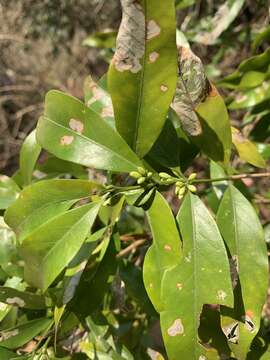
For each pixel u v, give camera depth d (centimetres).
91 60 112
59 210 25
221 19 42
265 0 45
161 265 24
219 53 51
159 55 23
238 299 25
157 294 24
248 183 40
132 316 34
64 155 25
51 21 106
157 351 33
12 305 27
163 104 24
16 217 25
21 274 30
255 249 25
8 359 27
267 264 25
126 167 25
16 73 119
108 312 32
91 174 35
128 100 24
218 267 24
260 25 47
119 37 23
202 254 24
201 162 50
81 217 24
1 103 117
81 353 30
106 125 25
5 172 119
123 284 31
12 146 117
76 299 28
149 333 34
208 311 28
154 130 25
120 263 32
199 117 26
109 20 101
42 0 106
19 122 113
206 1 57
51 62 116
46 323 28
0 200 31
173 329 23
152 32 23
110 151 25
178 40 33
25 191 25
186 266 24
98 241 29
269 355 27
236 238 25
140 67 23
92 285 28
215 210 32
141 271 32
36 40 112
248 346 24
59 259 24
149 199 25
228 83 35
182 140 30
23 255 24
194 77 25
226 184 32
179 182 25
